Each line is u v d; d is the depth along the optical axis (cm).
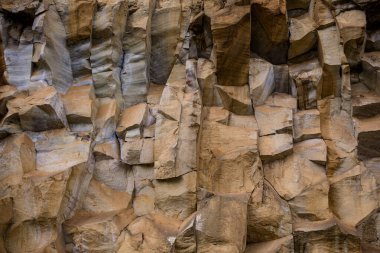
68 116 857
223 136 862
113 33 933
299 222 795
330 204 834
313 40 968
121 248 737
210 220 740
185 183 795
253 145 841
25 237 729
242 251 735
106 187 850
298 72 962
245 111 907
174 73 951
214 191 806
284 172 847
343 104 934
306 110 935
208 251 723
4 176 769
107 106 905
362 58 971
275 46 962
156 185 809
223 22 880
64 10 930
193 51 969
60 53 916
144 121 895
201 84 909
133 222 782
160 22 1003
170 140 826
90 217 797
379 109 914
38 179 750
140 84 950
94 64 932
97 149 862
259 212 781
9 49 904
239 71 911
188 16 997
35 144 827
